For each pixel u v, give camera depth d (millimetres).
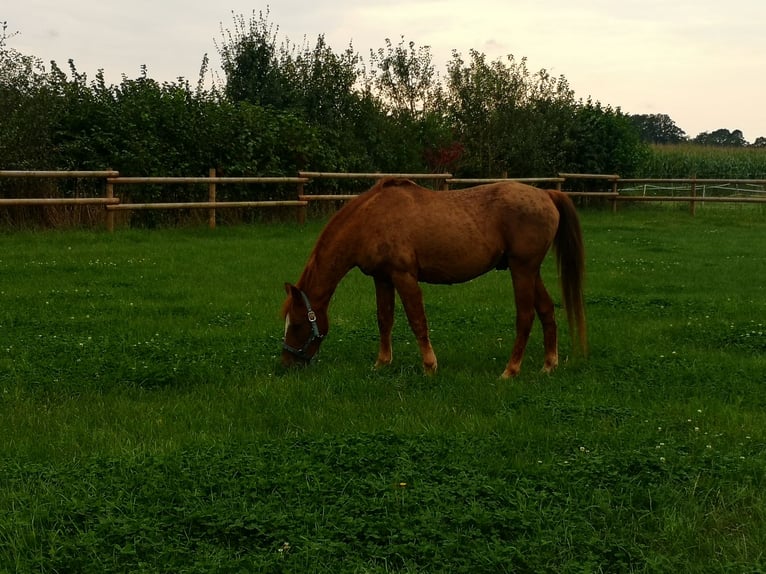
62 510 4109
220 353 7574
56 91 18312
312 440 5184
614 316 9938
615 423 5664
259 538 3887
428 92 29203
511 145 28328
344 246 6996
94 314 9367
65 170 17500
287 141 21281
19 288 10750
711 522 4160
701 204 28625
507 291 11688
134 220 17922
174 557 3709
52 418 5758
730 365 7273
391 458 4824
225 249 15047
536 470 4676
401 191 7012
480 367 7391
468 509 4125
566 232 7363
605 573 3676
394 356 7699
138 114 18781
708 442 5227
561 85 29734
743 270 14094
